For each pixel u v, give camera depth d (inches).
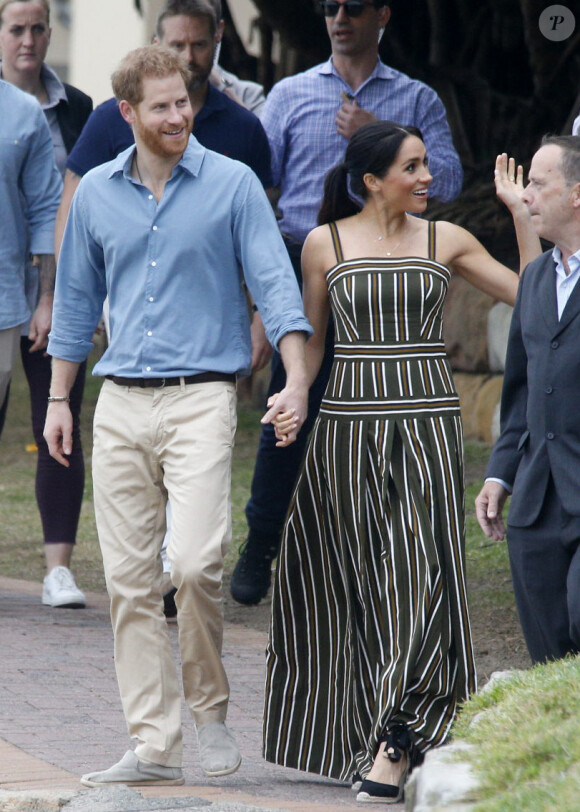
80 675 886.4
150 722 663.8
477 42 2233.0
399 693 649.0
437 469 681.0
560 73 2012.8
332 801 660.1
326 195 725.3
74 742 746.2
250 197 684.1
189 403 673.0
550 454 650.8
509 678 587.5
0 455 1936.5
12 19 1094.4
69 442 725.3
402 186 696.4
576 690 539.8
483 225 1988.2
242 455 1843.0
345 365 697.6
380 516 683.4
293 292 677.9
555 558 653.9
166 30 944.3
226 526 661.9
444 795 492.7
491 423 1824.6
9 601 1106.7
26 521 1499.8
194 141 692.1
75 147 996.6
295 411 659.4
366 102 999.0
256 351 1004.6
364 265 694.5
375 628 684.7
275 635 709.3
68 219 711.1
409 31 2265.0
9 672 885.2
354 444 688.4
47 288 1051.3
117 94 678.5
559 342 651.5
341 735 698.8
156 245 679.1
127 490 679.1
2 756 710.5
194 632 661.3
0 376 1039.0
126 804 595.2
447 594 674.2
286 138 1010.7
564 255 661.9
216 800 629.0
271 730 703.7
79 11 4005.9
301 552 708.7
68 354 722.8
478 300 1889.8
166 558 1012.5
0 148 1016.2
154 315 679.1
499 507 695.1
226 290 688.4
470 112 2210.9
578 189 651.5
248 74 2320.4
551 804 455.5
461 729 561.3
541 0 1913.1
